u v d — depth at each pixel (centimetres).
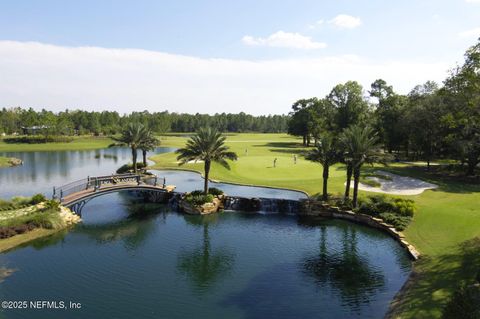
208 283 2864
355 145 4488
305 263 3238
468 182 5891
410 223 3978
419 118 6950
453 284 2481
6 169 8625
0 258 3284
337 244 3684
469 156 6238
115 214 4762
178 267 3167
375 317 2358
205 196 4894
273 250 3547
